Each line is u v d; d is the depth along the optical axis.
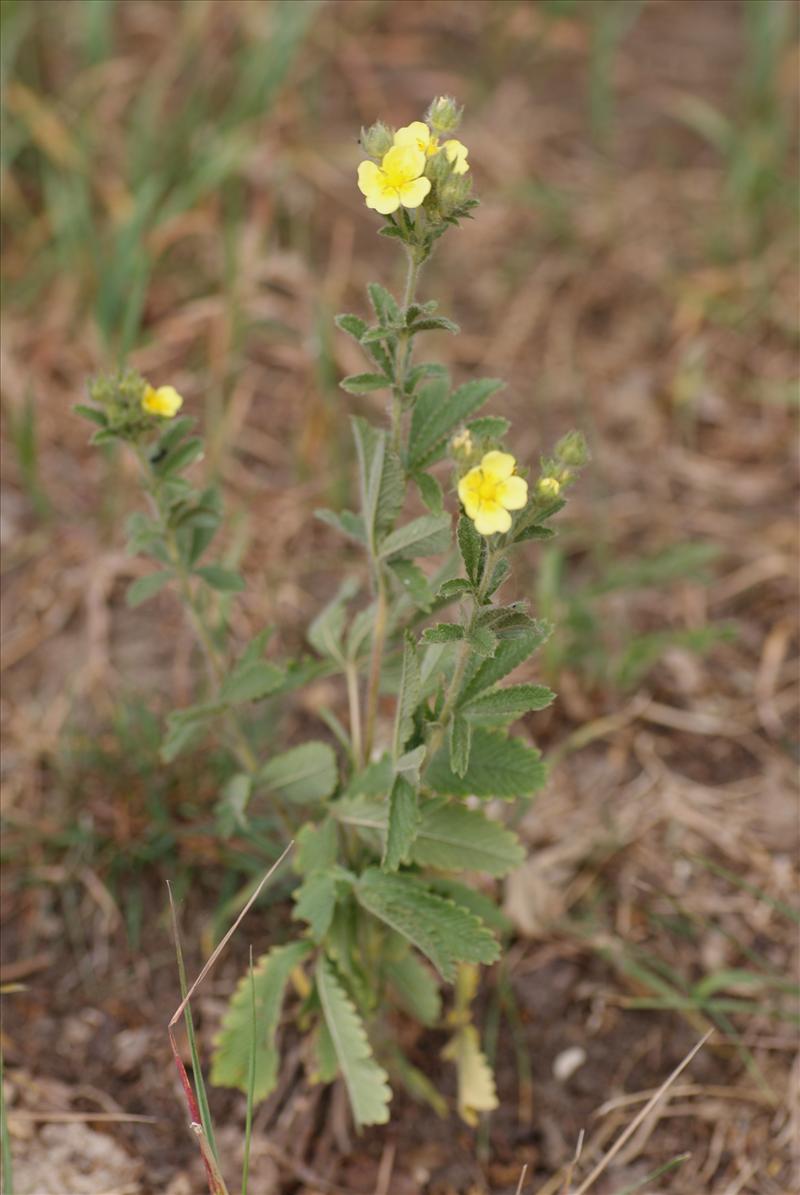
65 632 4.63
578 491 5.10
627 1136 3.35
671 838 4.12
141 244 5.47
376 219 6.00
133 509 4.90
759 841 4.11
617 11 6.92
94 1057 3.61
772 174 6.09
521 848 3.07
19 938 3.86
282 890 3.86
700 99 6.65
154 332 5.51
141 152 5.76
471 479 2.37
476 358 5.57
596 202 6.18
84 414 3.07
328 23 6.72
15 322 5.48
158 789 4.07
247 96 5.89
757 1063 3.62
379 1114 2.98
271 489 5.07
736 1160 3.46
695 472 5.21
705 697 4.50
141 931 3.87
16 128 5.89
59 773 4.12
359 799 3.10
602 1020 3.72
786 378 5.52
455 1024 3.63
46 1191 3.33
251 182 5.96
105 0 5.96
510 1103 3.57
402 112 6.41
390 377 2.73
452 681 2.68
